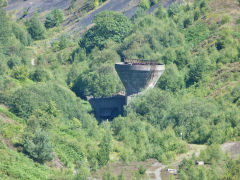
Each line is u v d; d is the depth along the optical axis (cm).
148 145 13138
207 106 15138
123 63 17875
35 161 10769
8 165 9894
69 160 11569
